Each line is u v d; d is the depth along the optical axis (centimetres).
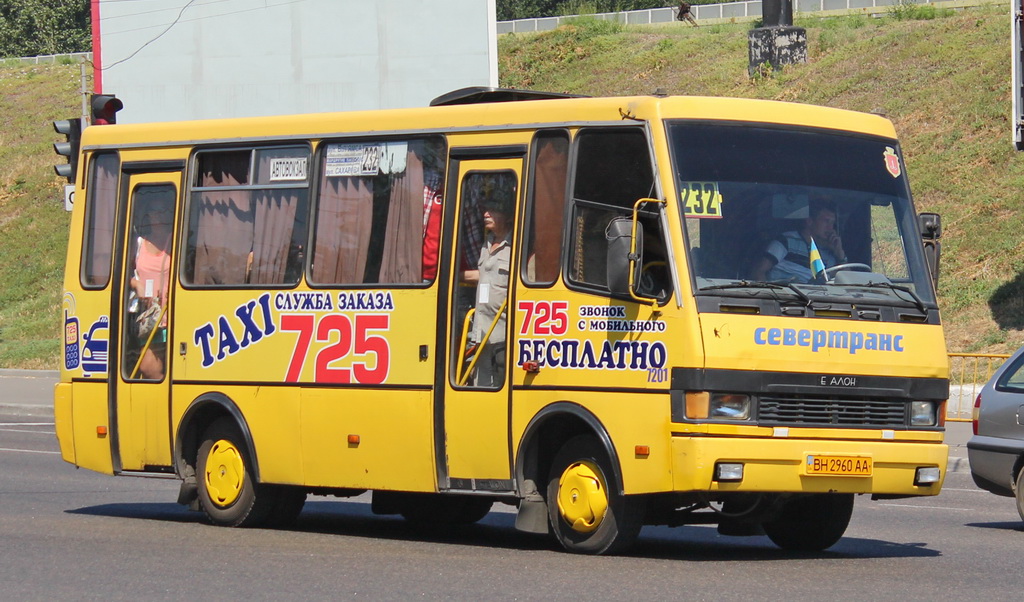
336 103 7362
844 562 1894
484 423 1972
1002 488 2498
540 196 1958
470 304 2011
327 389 2148
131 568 1800
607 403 1842
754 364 1775
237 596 1586
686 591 1602
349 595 1586
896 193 1975
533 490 1942
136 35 7725
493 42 7112
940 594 1603
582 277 1892
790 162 1906
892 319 1880
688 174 1839
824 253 1884
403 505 2348
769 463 1772
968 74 6431
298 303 2200
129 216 2444
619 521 1856
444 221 2047
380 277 2114
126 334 2423
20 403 5109
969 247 5309
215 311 2303
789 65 7325
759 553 2023
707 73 7819
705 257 1811
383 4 7269
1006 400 2512
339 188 2188
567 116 1944
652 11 10750
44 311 7419
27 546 2012
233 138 2325
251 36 7506
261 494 2262
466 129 2045
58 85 10894
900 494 1881
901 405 1873
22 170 9188
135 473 2405
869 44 7188
